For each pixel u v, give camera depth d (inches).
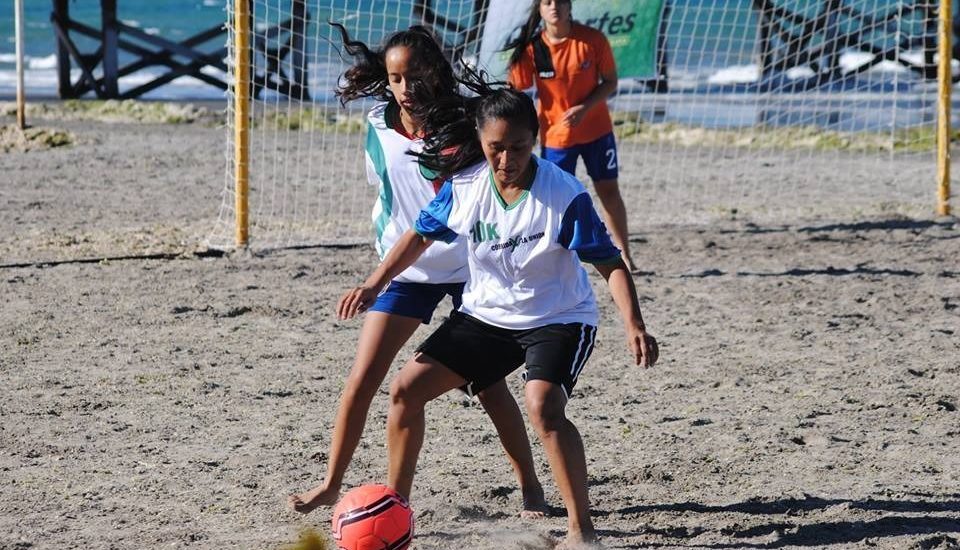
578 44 864.9
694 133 1777.8
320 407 622.5
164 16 4776.1
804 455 550.0
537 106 972.6
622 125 1831.9
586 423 597.9
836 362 705.6
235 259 991.0
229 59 1053.2
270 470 527.5
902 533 454.0
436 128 418.6
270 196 1311.5
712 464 536.7
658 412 616.4
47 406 617.0
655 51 1163.3
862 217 1195.3
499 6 1038.4
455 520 470.6
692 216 1218.6
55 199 1274.6
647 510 481.7
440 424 594.2
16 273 929.5
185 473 523.2
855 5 1696.6
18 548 438.0
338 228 1146.7
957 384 660.1
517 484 512.1
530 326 419.5
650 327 791.1
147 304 839.7
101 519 469.7
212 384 658.2
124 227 1128.8
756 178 1464.1
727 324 796.6
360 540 397.1
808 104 1925.4
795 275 939.3
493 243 412.8
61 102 2132.1
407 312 450.0
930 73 1870.1
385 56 438.0
